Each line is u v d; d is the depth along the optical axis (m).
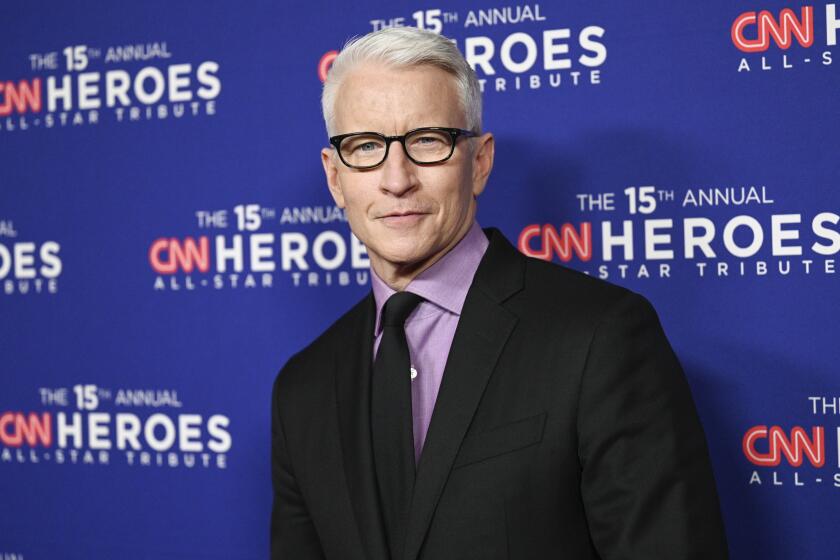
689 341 1.51
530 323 1.05
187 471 1.78
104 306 1.83
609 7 1.54
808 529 1.46
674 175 1.51
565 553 0.99
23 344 1.86
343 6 1.68
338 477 1.10
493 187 1.61
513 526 0.98
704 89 1.49
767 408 1.47
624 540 0.95
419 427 1.07
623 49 1.54
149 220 1.80
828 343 1.44
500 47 1.60
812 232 1.45
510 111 1.60
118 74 1.81
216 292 1.76
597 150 1.55
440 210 1.07
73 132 1.84
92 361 1.83
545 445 0.99
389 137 1.04
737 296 1.49
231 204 1.75
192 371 1.78
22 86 1.86
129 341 1.81
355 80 1.07
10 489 1.86
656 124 1.52
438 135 1.06
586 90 1.56
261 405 1.74
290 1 1.71
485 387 1.03
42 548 1.86
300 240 1.72
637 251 1.54
